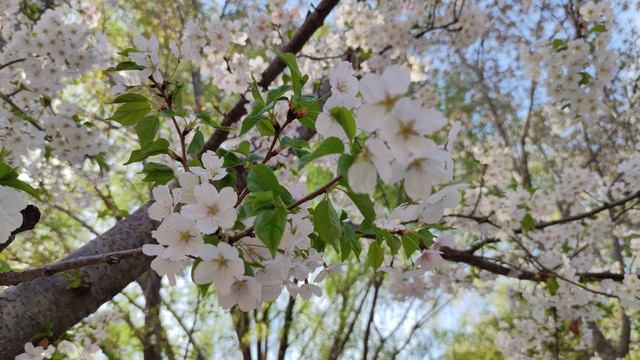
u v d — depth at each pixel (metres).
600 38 3.29
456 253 4.49
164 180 1.42
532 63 3.82
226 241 1.20
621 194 4.98
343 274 9.26
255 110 1.37
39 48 3.28
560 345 6.95
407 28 4.48
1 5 3.44
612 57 3.29
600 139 6.90
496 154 4.34
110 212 3.59
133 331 6.53
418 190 1.02
